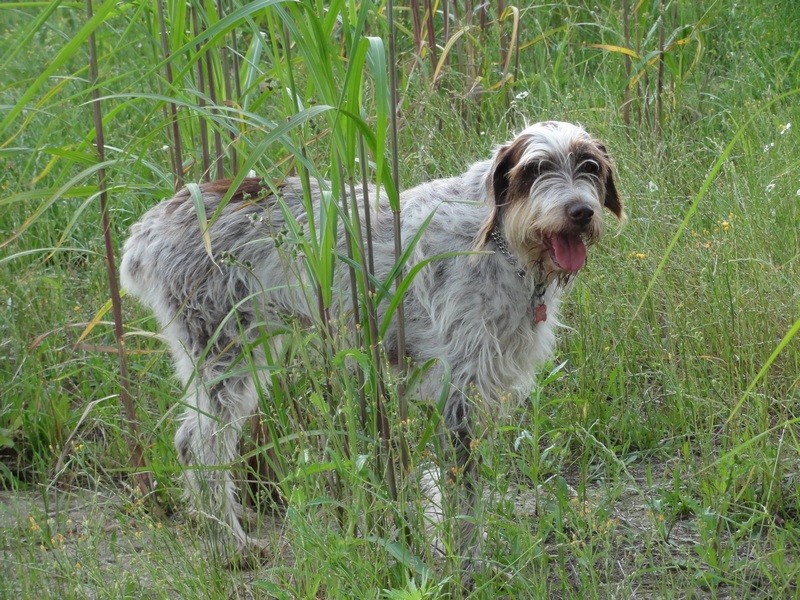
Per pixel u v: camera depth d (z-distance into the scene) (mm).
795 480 5871
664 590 4809
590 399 6699
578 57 11367
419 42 9430
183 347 6176
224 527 5672
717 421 6453
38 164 9469
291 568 4930
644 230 7926
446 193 6086
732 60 10789
